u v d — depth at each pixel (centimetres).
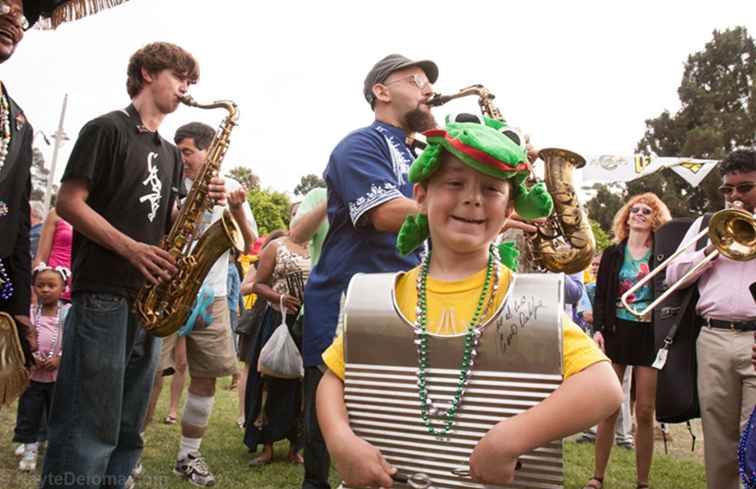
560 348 139
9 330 251
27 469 380
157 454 438
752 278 330
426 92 287
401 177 272
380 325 156
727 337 332
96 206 282
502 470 133
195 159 424
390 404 153
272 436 434
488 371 145
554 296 144
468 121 169
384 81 286
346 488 154
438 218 157
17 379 254
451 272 160
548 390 139
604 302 440
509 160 150
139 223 290
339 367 166
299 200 492
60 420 260
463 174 154
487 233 156
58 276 411
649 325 415
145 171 292
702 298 345
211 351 393
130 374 305
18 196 257
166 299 307
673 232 388
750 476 276
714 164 440
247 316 551
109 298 270
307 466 284
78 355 263
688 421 402
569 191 312
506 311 145
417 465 149
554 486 137
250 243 392
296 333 422
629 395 554
